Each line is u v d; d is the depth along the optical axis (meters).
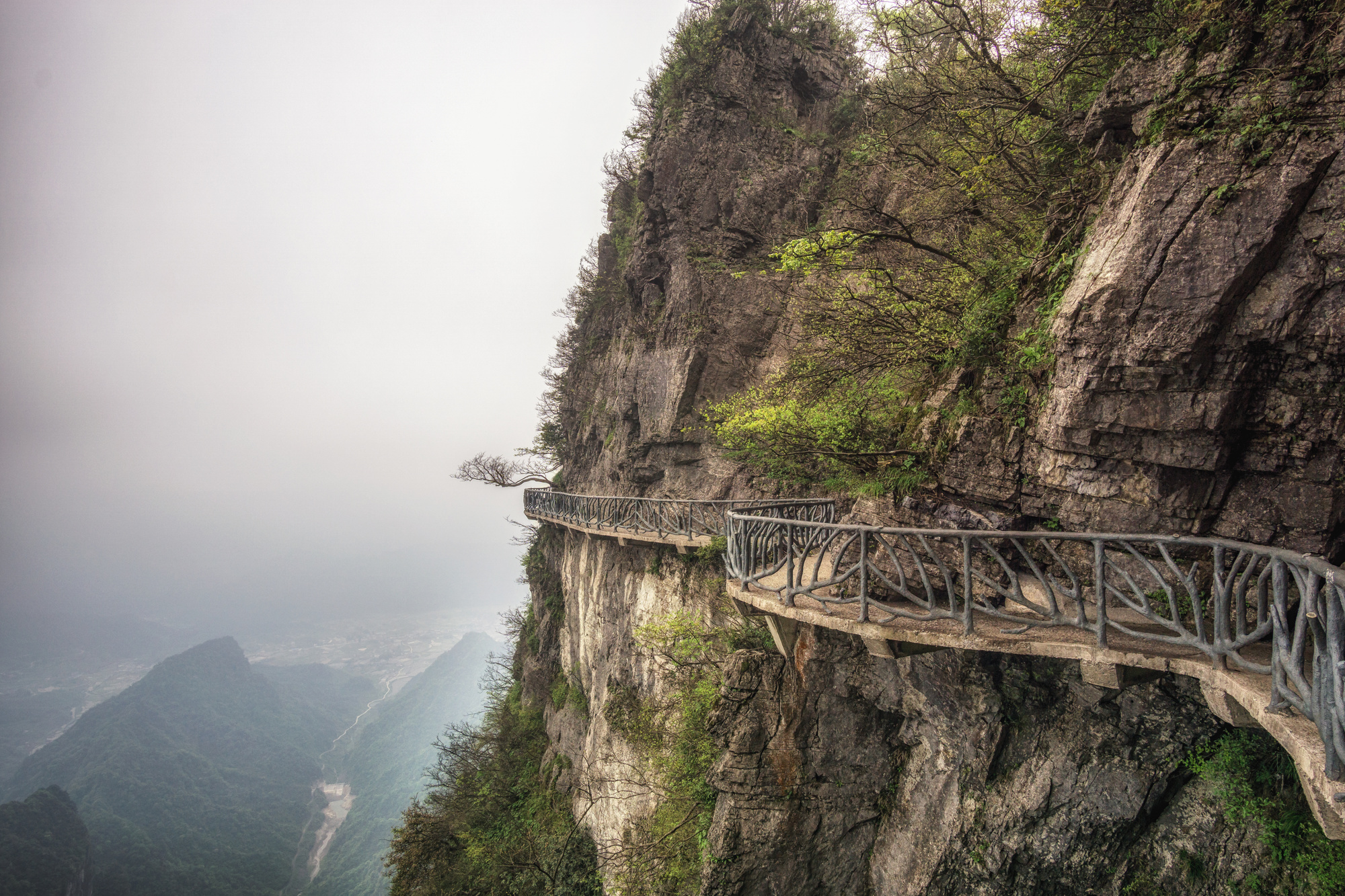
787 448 9.73
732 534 7.21
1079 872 5.86
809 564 8.02
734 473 15.70
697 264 17.48
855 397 10.22
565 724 21.11
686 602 13.28
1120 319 4.74
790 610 5.90
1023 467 5.97
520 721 25.31
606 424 23.17
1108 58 6.67
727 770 8.68
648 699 14.20
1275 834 4.83
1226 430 4.61
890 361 9.32
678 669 12.81
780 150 18.27
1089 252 5.19
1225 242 4.29
